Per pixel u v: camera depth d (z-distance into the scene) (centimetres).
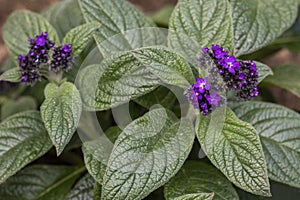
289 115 48
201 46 46
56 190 51
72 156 56
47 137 48
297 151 47
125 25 49
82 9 48
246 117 48
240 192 49
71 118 43
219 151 43
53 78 47
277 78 55
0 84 57
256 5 52
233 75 43
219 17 47
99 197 46
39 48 45
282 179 46
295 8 53
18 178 52
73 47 47
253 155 42
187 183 46
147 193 42
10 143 47
